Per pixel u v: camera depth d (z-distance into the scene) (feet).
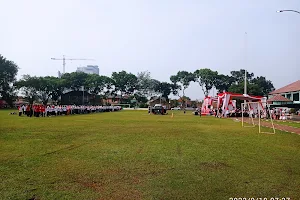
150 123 71.20
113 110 195.31
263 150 31.12
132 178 19.03
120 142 35.35
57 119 83.20
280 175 20.40
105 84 277.64
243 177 19.72
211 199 15.42
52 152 27.99
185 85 307.58
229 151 29.94
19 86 230.48
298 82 175.73
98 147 31.22
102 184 17.67
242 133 50.31
